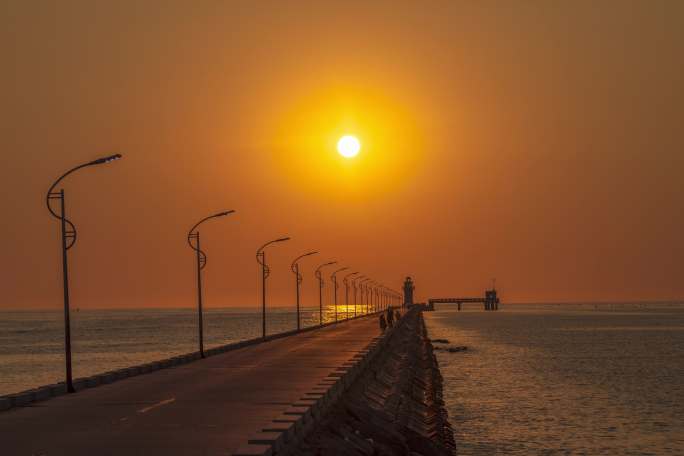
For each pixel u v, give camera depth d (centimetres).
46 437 2678
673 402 7362
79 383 4297
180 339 17475
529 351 13912
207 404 3522
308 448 2891
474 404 7194
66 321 4188
